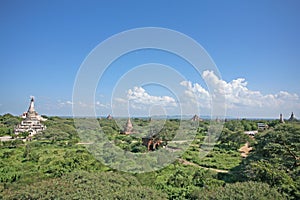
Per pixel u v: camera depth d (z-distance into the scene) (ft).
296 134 132.46
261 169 99.66
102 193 75.15
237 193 80.69
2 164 163.53
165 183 114.62
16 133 306.76
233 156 187.11
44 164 154.20
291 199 86.12
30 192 75.72
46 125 314.14
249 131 289.74
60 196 72.23
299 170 106.22
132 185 87.97
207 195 85.35
